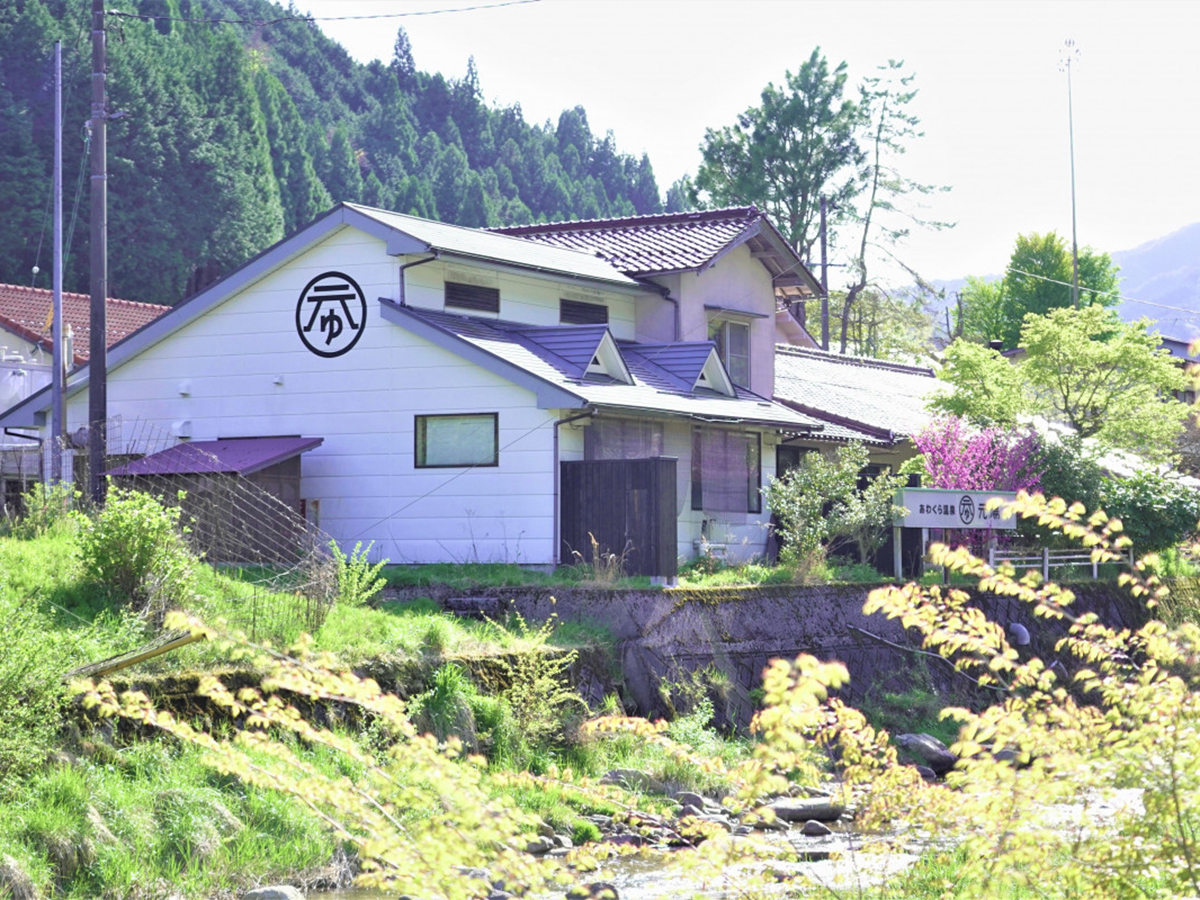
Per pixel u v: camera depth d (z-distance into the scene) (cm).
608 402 1898
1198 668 564
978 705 1934
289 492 2042
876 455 2878
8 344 3409
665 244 2619
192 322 2208
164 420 2219
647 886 1014
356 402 2072
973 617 577
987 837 550
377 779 582
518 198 14875
